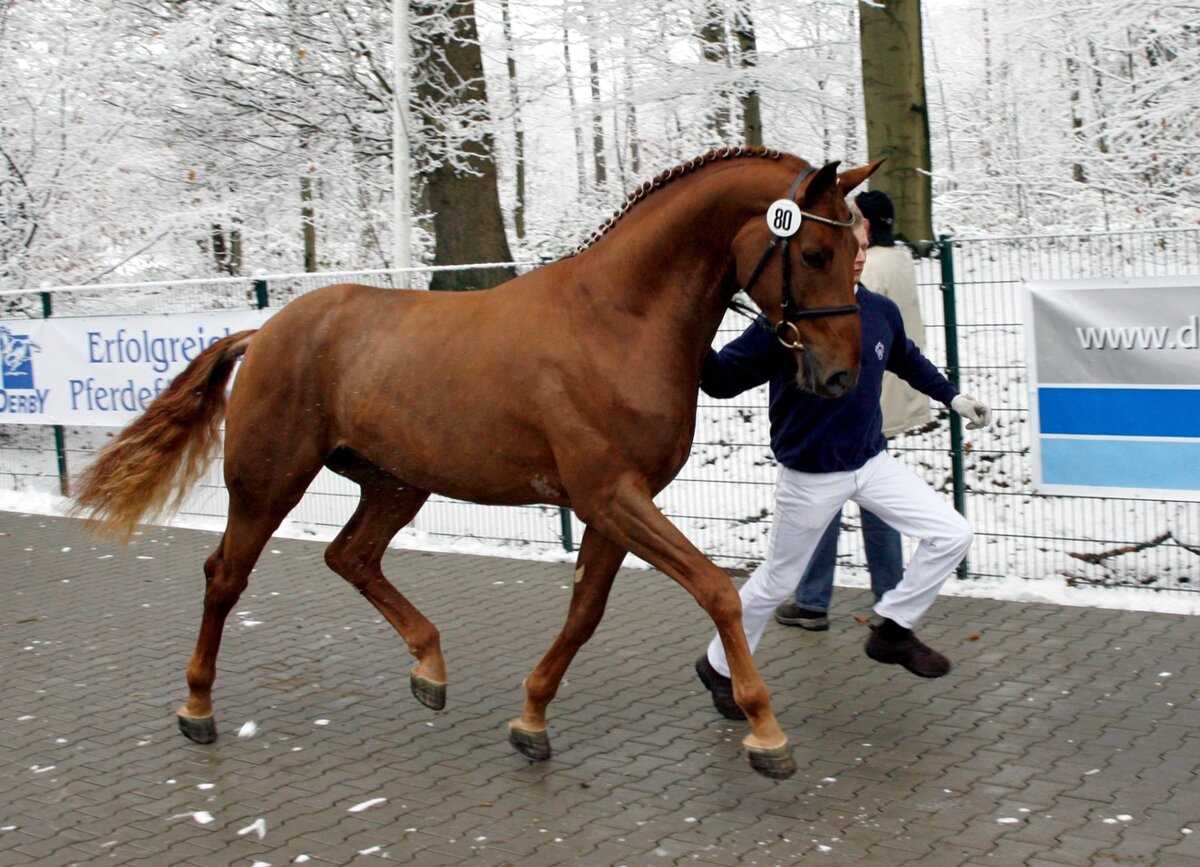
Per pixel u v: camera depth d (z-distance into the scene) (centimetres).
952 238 674
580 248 461
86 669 623
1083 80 1490
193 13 1327
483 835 418
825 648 596
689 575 422
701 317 438
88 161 1445
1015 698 519
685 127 1527
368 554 533
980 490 692
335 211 1577
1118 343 625
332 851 410
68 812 451
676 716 523
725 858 392
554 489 462
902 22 1012
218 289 925
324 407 507
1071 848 385
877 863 382
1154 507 660
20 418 1055
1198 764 445
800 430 487
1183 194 1343
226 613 520
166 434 537
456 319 478
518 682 577
